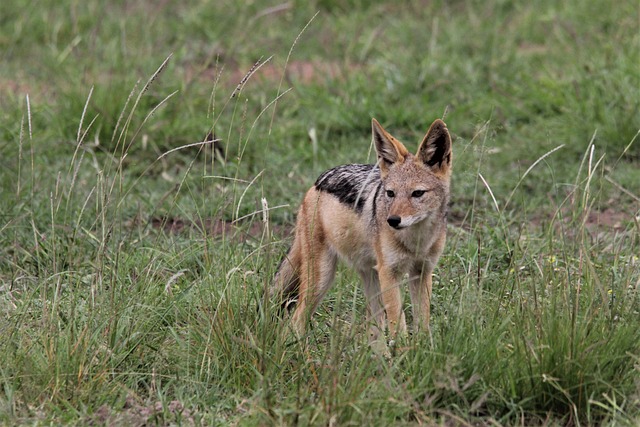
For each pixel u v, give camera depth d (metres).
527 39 25.67
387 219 11.22
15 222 14.52
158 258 12.95
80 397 9.92
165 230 15.57
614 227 15.32
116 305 10.95
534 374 9.84
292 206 16.36
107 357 10.37
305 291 11.88
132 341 10.80
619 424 9.22
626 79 20.11
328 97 21.42
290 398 9.66
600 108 19.41
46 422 9.48
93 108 19.38
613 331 10.09
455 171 17.39
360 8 28.73
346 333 10.61
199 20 27.50
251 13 28.45
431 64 22.52
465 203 16.95
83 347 10.34
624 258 12.68
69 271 11.79
